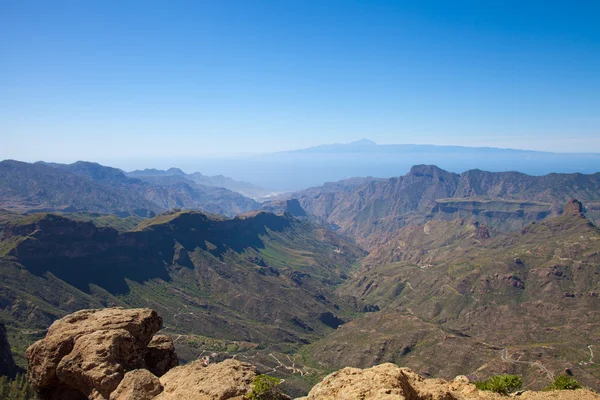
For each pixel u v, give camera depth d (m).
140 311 46.78
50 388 41.06
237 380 33.66
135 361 41.00
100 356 38.38
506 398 30.69
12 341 154.50
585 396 30.48
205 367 37.47
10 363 109.12
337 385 27.31
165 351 46.22
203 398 31.77
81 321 45.00
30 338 161.88
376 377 26.55
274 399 31.42
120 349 40.19
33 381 40.88
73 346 40.75
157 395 34.66
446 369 163.12
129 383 35.44
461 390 32.22
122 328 42.97
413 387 28.62
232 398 31.53
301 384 155.12
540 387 138.88
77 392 40.28
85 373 37.50
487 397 30.59
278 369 172.88
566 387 34.53
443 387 29.22
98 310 47.66
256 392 31.09
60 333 42.41
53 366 39.72
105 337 40.28
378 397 23.81
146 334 45.00
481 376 153.00
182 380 35.31
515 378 32.91
